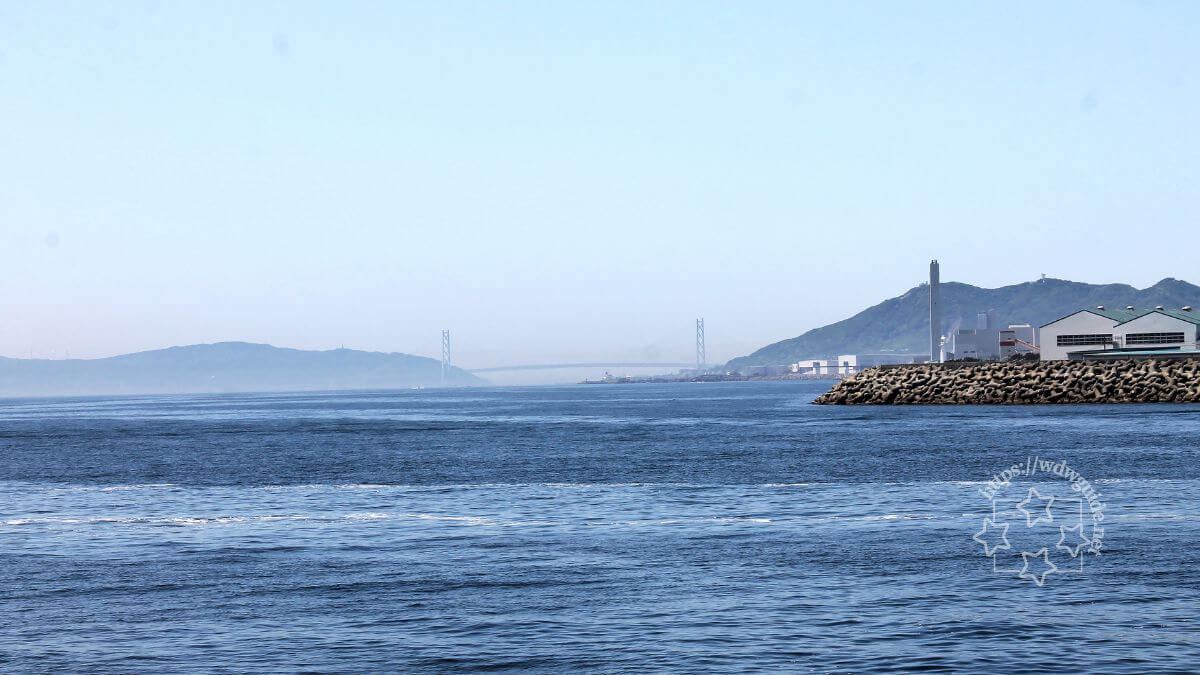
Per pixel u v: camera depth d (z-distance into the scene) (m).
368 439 107.00
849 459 69.31
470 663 21.36
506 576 29.92
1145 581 27.59
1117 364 162.25
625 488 54.31
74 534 40.09
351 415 191.12
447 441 101.00
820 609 25.14
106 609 26.27
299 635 23.55
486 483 58.19
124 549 36.09
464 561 32.66
